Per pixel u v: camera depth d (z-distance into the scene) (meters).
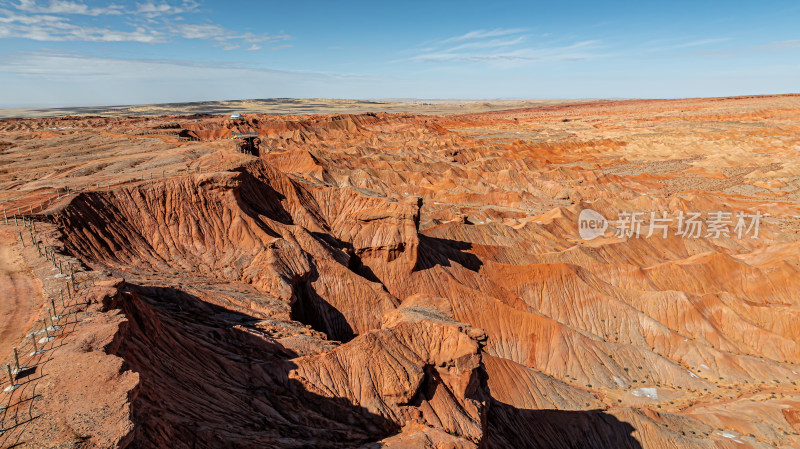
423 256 69.06
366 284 59.88
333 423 30.03
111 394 19.53
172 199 59.47
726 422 49.41
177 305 38.50
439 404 33.47
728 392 56.75
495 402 44.84
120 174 74.25
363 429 30.33
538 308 69.19
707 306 70.06
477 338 36.72
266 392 30.73
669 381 58.06
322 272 59.09
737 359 61.47
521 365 53.75
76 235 46.62
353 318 57.25
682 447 45.31
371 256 67.19
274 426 27.91
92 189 58.69
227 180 61.09
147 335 28.48
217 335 35.25
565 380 56.59
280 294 50.53
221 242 58.38
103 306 26.88
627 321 67.25
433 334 36.84
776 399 53.88
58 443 16.80
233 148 99.12
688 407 53.38
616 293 72.38
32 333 23.84
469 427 32.72
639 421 47.22
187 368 28.88
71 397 19.17
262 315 43.44
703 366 61.16
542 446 43.38
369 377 33.03
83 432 17.41
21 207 48.34
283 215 71.88
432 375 34.50
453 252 73.94
